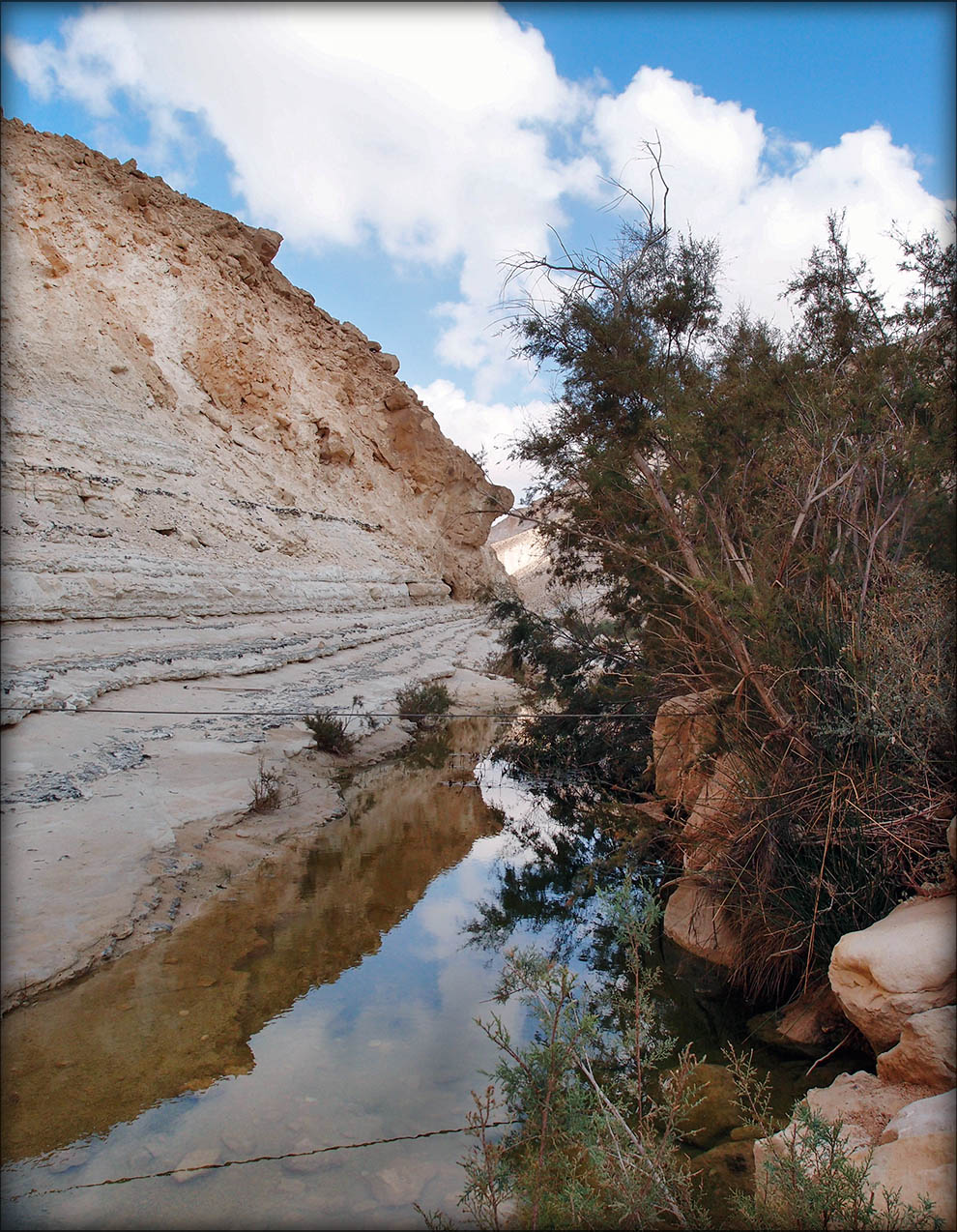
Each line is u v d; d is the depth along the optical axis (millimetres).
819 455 6227
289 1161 3533
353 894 7301
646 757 10883
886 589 5273
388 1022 4941
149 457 26531
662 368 7645
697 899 6234
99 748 9258
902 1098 3371
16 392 23438
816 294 9398
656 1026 4910
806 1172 2922
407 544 50906
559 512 9977
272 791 9391
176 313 35562
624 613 11117
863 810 4793
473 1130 3520
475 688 21438
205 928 6195
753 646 5891
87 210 33938
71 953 5270
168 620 20016
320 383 52000
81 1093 4039
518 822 10305
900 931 3896
